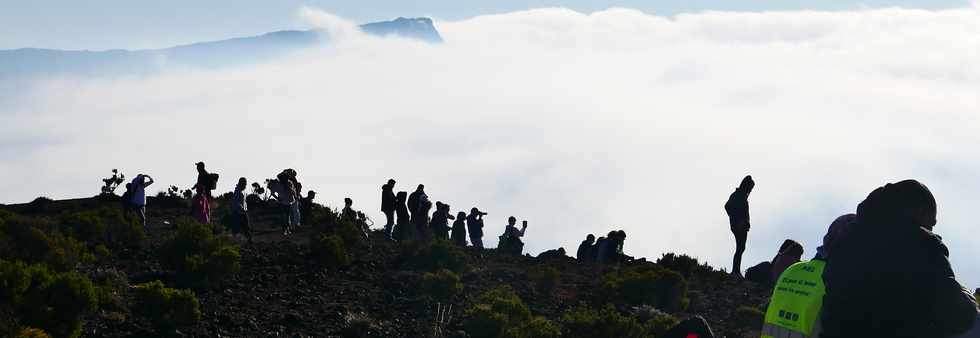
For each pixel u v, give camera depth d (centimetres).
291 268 3288
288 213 4747
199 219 4444
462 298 3078
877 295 832
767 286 3747
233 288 2941
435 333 2609
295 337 2458
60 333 2230
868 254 850
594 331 2533
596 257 4647
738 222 3856
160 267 3250
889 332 831
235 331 2472
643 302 3228
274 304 2788
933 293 824
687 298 3275
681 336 928
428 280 2970
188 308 2439
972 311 830
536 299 3222
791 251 3216
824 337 873
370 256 3731
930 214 873
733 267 3922
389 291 3095
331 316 2680
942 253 842
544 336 2534
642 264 4291
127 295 2772
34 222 3497
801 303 903
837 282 859
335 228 4038
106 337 2320
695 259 4169
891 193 868
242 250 3597
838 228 1080
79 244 3284
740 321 2961
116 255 3444
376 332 2569
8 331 2080
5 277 2253
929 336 831
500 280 3500
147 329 2406
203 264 2992
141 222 4394
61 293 2273
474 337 2586
